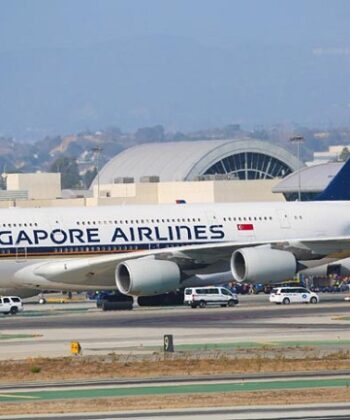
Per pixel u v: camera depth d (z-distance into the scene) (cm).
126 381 11162
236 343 13875
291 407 9469
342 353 12688
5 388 10950
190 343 13988
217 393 10212
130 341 14388
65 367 12044
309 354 12738
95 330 15838
